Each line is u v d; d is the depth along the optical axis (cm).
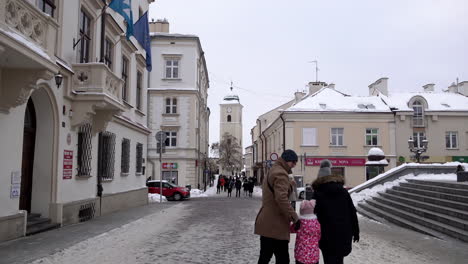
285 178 521
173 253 789
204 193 3916
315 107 3806
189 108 3862
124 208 1761
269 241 535
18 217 902
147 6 2388
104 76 1223
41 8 1048
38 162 1095
